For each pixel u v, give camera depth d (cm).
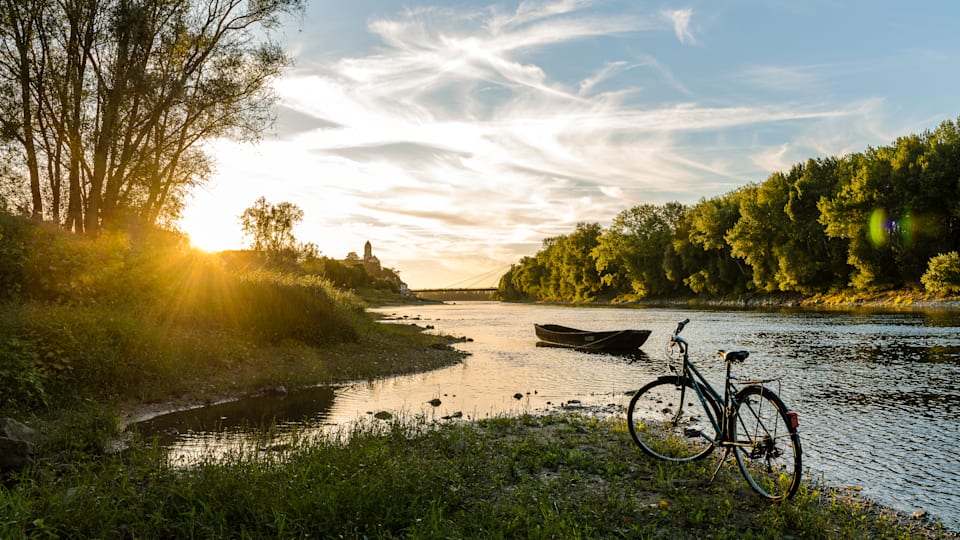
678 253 8762
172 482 509
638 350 2289
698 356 1966
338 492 469
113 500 461
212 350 1381
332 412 1030
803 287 6500
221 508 448
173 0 1986
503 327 4041
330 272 12425
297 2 2158
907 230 5431
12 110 1878
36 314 1081
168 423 920
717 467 596
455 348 2356
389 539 409
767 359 1802
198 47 2069
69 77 1841
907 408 1047
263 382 1288
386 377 1510
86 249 1492
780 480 588
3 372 858
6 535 369
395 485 498
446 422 934
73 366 1002
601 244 10712
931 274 4834
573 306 10600
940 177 5291
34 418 800
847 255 6125
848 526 482
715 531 457
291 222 5269
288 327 1758
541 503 489
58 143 1952
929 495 596
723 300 7756
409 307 9844
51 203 2220
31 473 530
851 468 689
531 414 1034
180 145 2147
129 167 2038
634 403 687
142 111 1997
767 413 550
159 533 412
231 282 1722
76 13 1820
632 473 616
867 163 5941
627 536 441
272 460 591
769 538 450
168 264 1644
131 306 1416
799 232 6469
